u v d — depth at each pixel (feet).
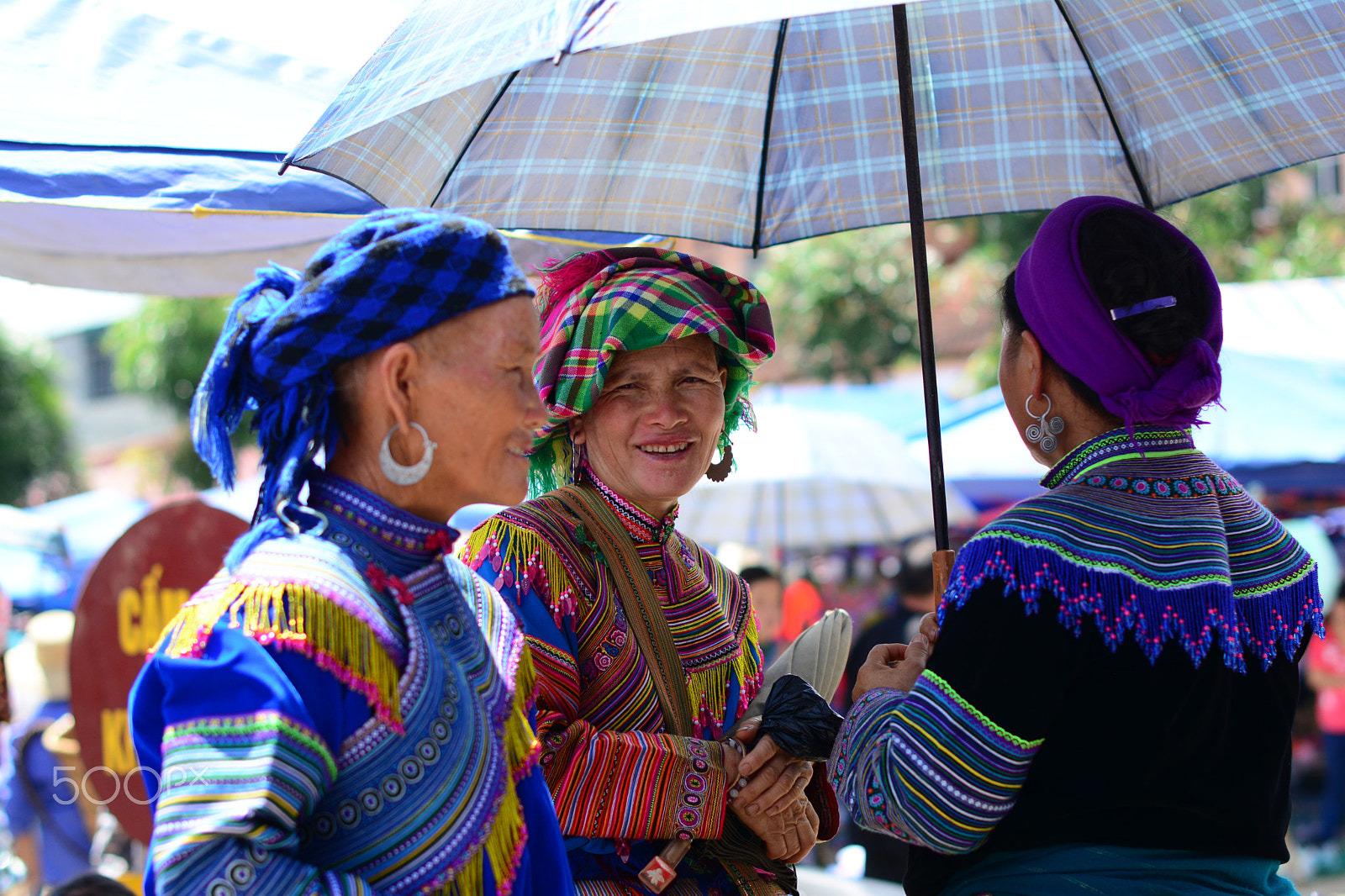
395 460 4.80
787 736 6.49
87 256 10.82
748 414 8.04
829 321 52.21
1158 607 5.30
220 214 8.39
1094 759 5.36
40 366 78.38
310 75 9.26
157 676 4.51
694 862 6.73
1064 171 8.51
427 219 4.81
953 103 8.50
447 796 4.65
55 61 8.64
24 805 15.98
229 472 4.80
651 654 6.77
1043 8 8.05
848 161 8.66
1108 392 5.69
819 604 30.17
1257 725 5.63
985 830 5.33
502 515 6.80
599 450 7.12
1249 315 26.61
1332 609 27.12
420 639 4.74
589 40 4.33
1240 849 5.54
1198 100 7.75
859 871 22.03
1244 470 24.76
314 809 4.46
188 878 4.08
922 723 5.32
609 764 6.29
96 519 34.12
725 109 8.18
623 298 6.90
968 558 5.52
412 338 4.71
